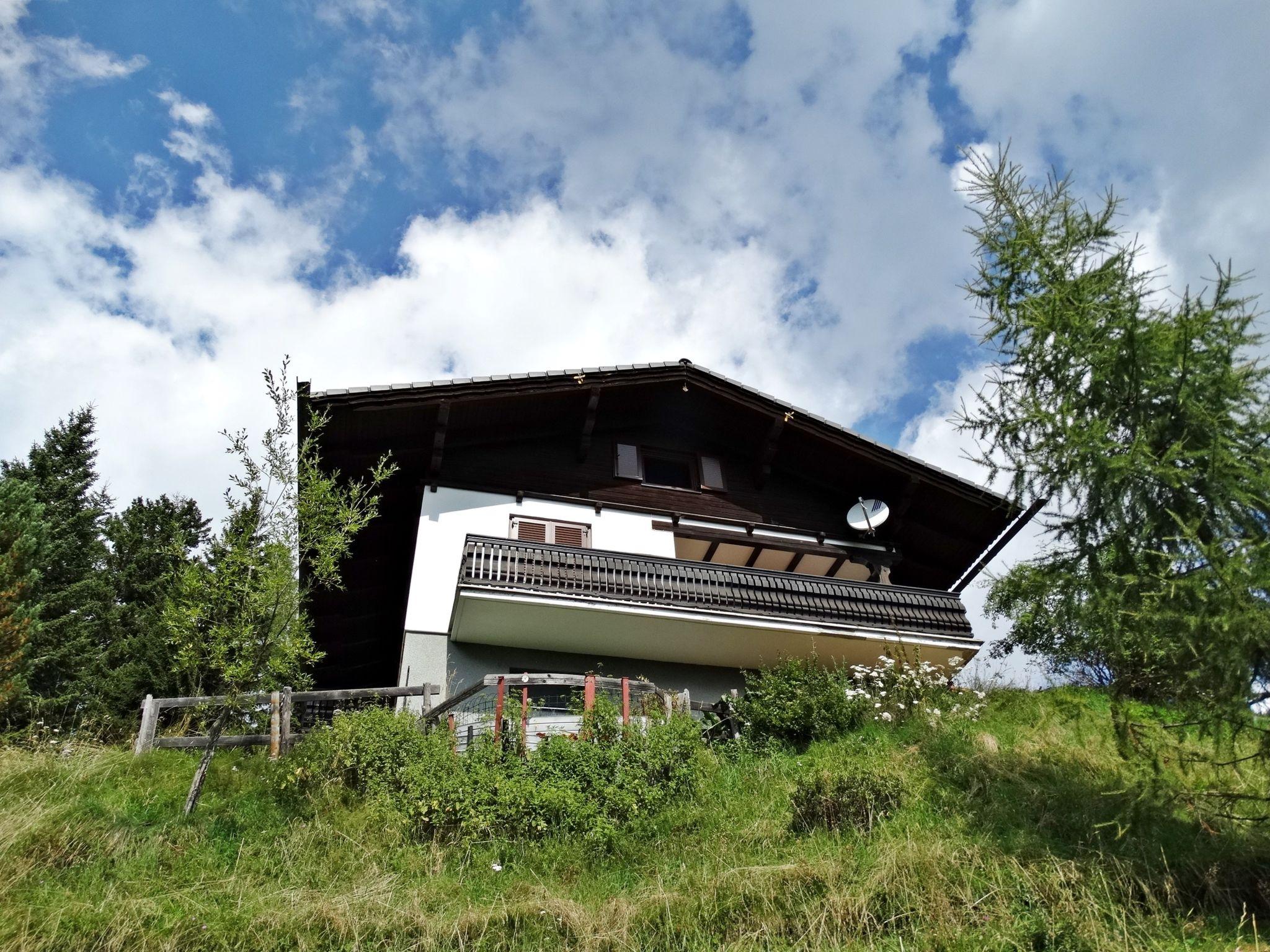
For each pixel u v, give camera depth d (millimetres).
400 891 7980
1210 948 6320
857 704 12812
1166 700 7285
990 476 8586
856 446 18609
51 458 25562
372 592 17969
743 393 18406
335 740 10062
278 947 7016
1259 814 7289
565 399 17438
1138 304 7926
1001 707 12867
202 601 10133
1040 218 8641
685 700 12438
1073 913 6824
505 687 11094
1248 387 7297
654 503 17906
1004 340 8703
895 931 7070
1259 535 6801
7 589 15211
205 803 9430
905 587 17203
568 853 8930
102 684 20641
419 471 16812
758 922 7344
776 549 18422
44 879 7473
